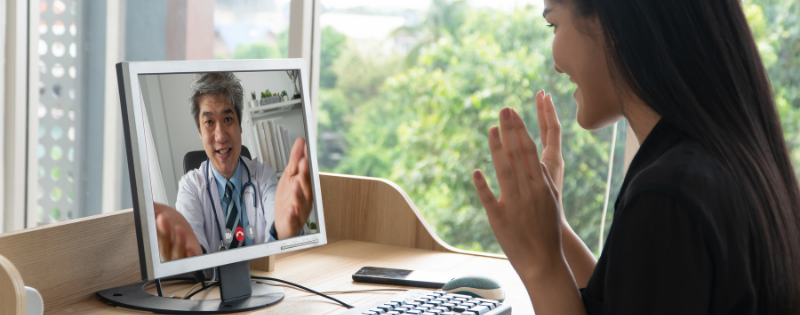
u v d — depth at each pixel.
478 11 5.48
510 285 1.03
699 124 0.51
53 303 0.83
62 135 2.20
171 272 0.82
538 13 5.17
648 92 0.53
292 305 0.90
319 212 1.04
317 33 1.68
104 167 2.27
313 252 1.21
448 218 5.46
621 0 0.53
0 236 0.76
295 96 1.03
